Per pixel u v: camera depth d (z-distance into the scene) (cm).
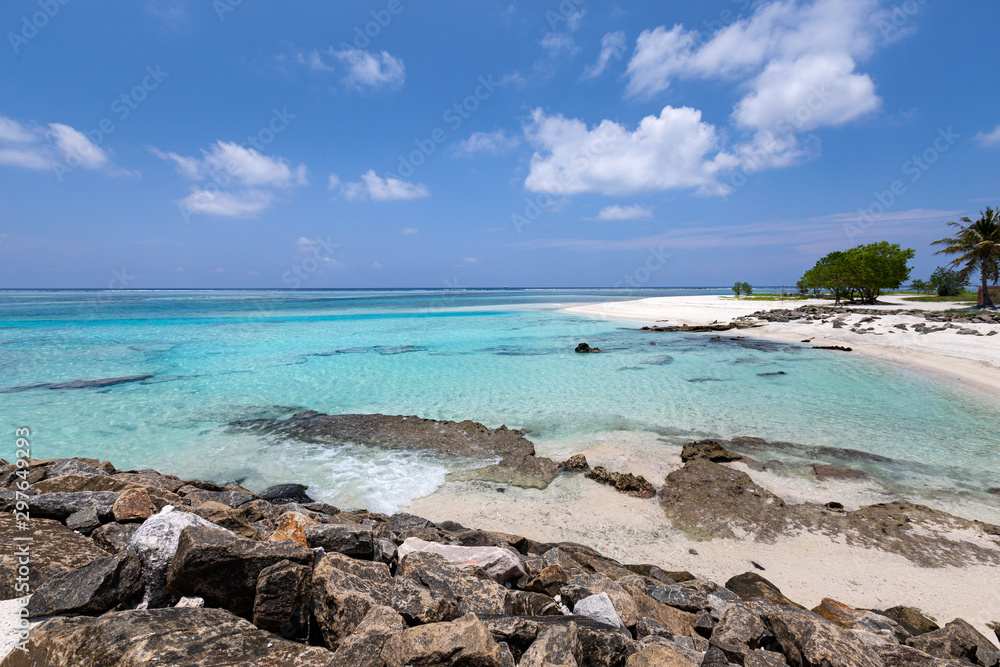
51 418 1530
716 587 691
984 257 4794
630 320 4834
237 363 2503
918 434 1349
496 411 1619
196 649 341
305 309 7162
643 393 1839
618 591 539
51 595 382
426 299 11606
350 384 2008
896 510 928
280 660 340
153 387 1953
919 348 2598
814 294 7356
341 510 952
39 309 6725
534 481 1080
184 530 434
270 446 1288
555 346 3086
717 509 946
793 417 1516
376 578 457
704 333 3709
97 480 754
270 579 404
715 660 427
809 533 862
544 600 506
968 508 941
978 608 665
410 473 1123
